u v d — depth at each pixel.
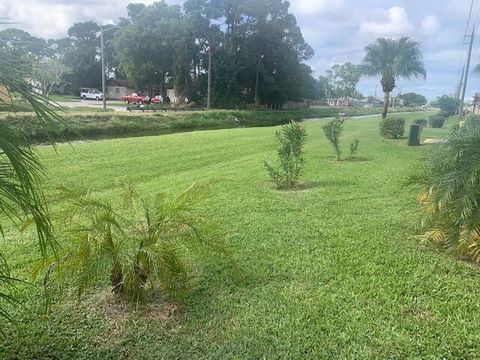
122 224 2.97
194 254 3.46
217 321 2.78
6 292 2.96
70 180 7.13
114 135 21.30
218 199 6.14
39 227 1.90
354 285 3.35
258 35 47.41
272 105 53.59
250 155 11.51
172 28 44.31
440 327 2.75
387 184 7.40
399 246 4.28
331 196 6.49
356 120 35.78
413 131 14.03
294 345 2.53
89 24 58.66
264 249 4.13
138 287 2.81
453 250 3.97
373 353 2.46
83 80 58.88
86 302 2.94
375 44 27.39
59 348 2.45
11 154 1.64
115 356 2.39
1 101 1.66
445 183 3.91
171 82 50.22
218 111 38.06
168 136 17.14
